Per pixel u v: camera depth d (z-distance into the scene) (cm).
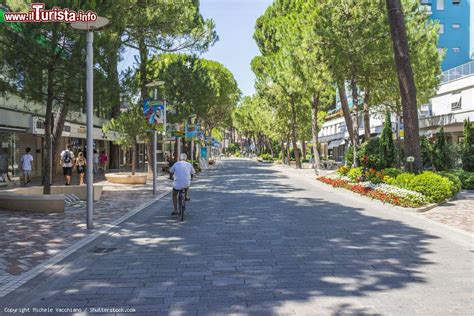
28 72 1298
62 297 534
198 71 3362
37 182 2444
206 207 1410
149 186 2288
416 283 577
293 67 2642
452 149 2342
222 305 495
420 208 1280
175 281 594
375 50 2036
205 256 738
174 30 2053
